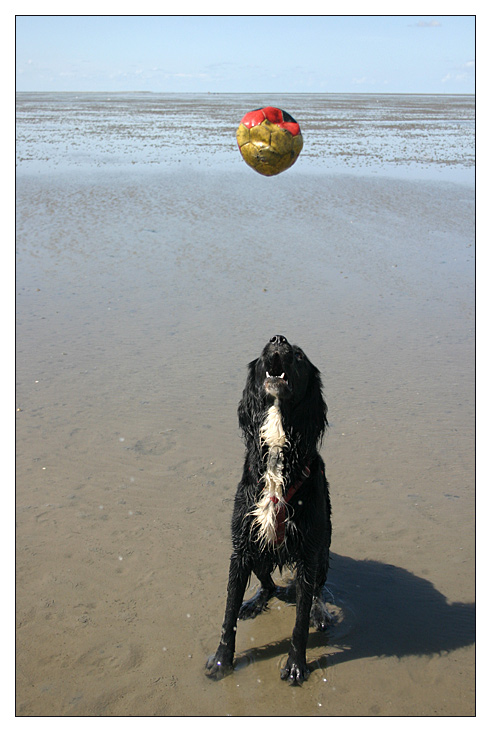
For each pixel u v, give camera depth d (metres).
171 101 42.53
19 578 2.76
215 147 15.55
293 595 2.86
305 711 2.31
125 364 4.49
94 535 2.99
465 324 5.30
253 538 2.48
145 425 3.79
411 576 2.87
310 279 6.35
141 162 12.89
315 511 2.46
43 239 7.44
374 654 2.53
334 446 3.66
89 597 2.69
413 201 9.59
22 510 3.11
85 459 3.48
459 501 3.27
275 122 2.71
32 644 2.49
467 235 7.94
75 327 5.11
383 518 3.16
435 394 4.17
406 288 6.12
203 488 3.30
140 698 2.32
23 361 4.50
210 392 4.14
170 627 2.59
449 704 2.34
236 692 2.36
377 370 4.46
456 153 14.64
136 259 6.86
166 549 2.93
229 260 6.89
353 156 14.01
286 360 2.33
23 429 3.71
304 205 9.34
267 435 2.42
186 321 5.29
